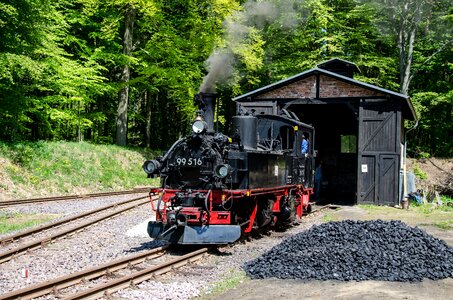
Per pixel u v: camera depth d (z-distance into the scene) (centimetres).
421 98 3309
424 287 752
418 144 3947
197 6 2670
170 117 3806
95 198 1947
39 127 2723
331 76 2055
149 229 1054
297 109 2495
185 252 1033
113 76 3191
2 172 1905
